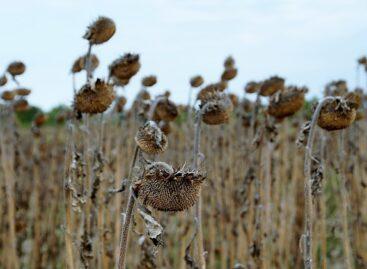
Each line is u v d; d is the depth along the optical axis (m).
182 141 4.82
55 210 5.26
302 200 5.21
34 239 5.07
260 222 3.64
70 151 3.08
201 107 3.07
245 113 4.44
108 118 3.87
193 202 2.45
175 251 4.75
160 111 3.50
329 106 2.84
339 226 4.84
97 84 2.94
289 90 3.29
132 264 4.22
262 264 3.63
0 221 4.69
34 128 5.31
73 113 3.11
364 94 4.46
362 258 4.36
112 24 3.11
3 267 4.61
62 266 5.13
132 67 3.30
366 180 4.50
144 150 2.67
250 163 3.85
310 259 2.75
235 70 4.03
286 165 4.54
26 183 5.68
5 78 4.00
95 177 3.22
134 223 2.71
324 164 3.34
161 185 2.42
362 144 4.51
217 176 4.31
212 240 4.37
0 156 4.61
